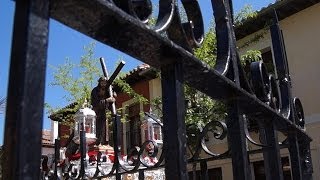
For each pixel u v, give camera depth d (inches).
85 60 474.3
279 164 67.4
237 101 57.6
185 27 48.3
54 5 32.1
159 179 200.2
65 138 513.0
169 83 44.9
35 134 27.5
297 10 386.6
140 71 494.3
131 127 516.1
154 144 108.1
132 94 431.5
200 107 281.4
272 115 67.2
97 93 241.1
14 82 28.1
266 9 374.6
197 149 99.9
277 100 75.1
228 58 56.1
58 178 129.0
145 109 503.2
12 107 27.7
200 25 51.8
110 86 242.4
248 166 55.9
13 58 28.7
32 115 27.6
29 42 28.5
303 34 383.6
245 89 60.4
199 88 54.1
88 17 34.8
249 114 65.6
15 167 26.1
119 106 532.1
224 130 91.6
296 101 89.4
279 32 88.3
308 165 93.4
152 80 503.2
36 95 28.2
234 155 56.0
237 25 387.9
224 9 58.1
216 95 56.8
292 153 81.5
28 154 26.8
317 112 361.1
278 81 84.2
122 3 37.7
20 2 29.6
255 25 399.9
